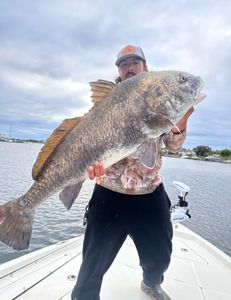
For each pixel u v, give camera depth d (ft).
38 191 7.93
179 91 7.75
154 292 9.85
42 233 34.47
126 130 7.57
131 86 7.68
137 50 9.29
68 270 11.90
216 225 47.01
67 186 7.75
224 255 13.93
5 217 7.73
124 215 8.91
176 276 11.96
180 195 16.49
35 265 12.14
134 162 8.82
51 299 9.80
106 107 7.73
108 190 9.04
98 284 8.84
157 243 9.00
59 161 7.77
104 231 8.87
